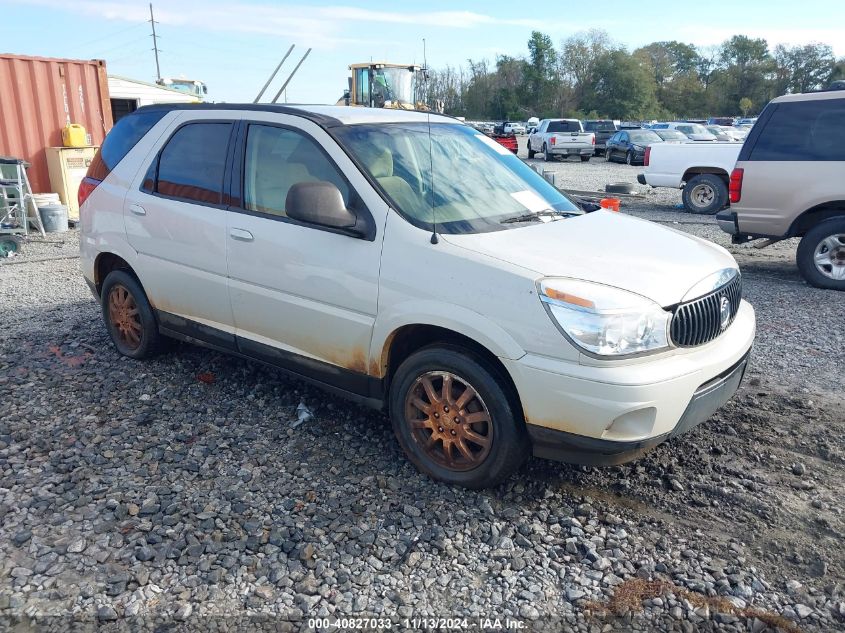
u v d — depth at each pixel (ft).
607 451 10.66
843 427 14.40
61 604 9.43
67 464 12.94
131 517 11.36
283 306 13.79
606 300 10.55
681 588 9.80
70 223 40.09
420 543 10.80
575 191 60.44
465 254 11.51
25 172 35.53
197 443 13.87
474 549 10.69
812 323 21.79
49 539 10.78
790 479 12.50
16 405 15.44
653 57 354.95
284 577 9.99
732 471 12.75
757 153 27.22
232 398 15.96
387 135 14.06
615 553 10.55
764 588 9.78
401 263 12.01
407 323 11.93
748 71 349.20
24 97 38.52
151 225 16.20
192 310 15.87
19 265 30.68
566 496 12.08
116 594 9.63
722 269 12.64
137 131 17.30
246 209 14.44
